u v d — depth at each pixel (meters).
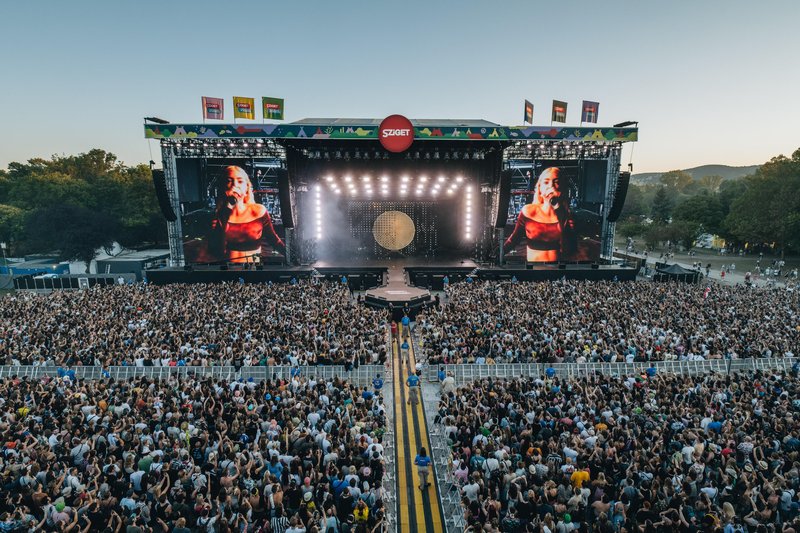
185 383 17.36
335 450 13.02
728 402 15.97
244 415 14.52
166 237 79.19
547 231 47.69
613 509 10.34
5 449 12.37
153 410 14.83
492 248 49.19
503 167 44.47
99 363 21.08
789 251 80.06
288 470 11.86
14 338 23.89
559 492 10.70
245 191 45.88
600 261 49.47
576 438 12.76
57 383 17.73
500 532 10.27
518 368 21.69
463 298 34.03
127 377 20.52
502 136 41.28
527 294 34.84
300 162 47.62
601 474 11.09
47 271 57.84
